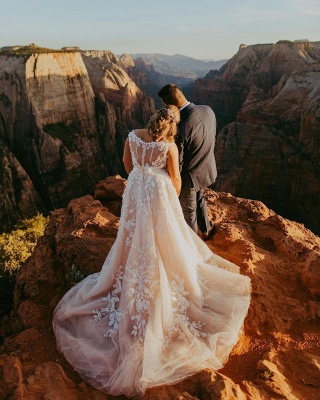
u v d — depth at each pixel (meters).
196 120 4.47
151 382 3.53
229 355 4.10
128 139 3.99
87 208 6.75
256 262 5.34
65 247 5.66
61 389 3.54
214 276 4.49
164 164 3.90
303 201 57.22
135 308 3.90
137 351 3.69
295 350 4.16
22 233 24.23
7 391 3.52
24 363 4.05
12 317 5.78
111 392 3.57
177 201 4.05
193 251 4.36
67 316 4.42
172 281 4.05
